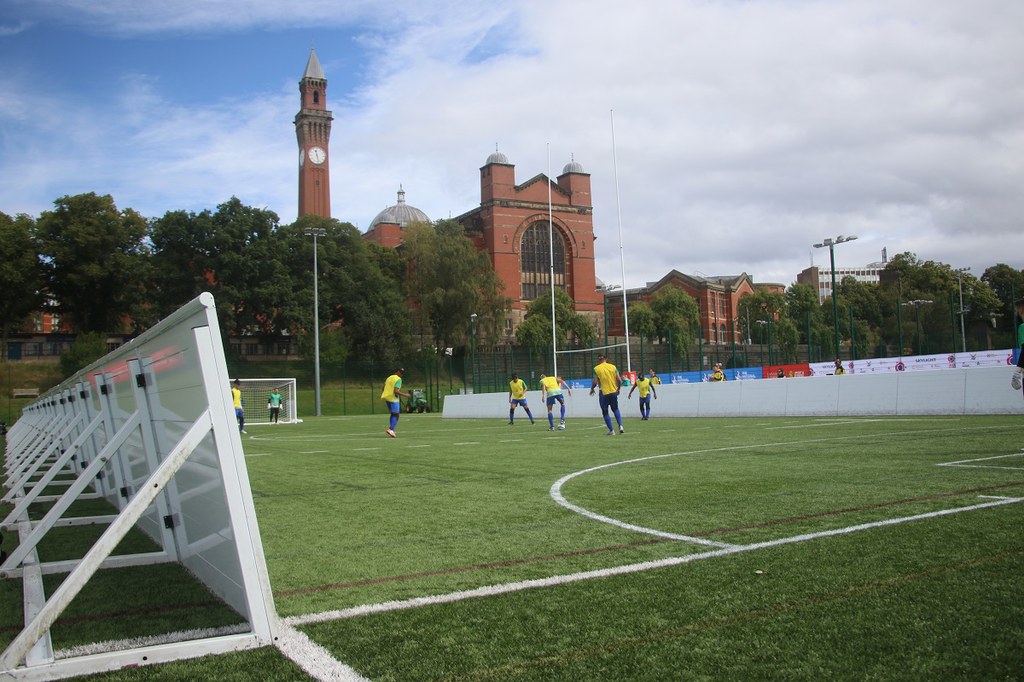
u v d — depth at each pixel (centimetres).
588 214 10000
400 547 489
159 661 287
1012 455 870
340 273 7138
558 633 303
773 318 9775
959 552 410
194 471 396
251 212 6744
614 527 532
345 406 5362
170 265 6462
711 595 349
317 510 664
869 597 336
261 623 306
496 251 9375
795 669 258
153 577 445
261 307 6706
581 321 8344
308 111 11256
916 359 3528
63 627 341
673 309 9244
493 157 9550
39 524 463
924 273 8862
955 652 269
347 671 268
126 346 524
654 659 271
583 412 2809
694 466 898
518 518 586
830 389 2020
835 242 3772
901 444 1063
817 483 708
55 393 1230
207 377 323
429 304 7594
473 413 3403
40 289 6550
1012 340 5216
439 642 297
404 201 11162
